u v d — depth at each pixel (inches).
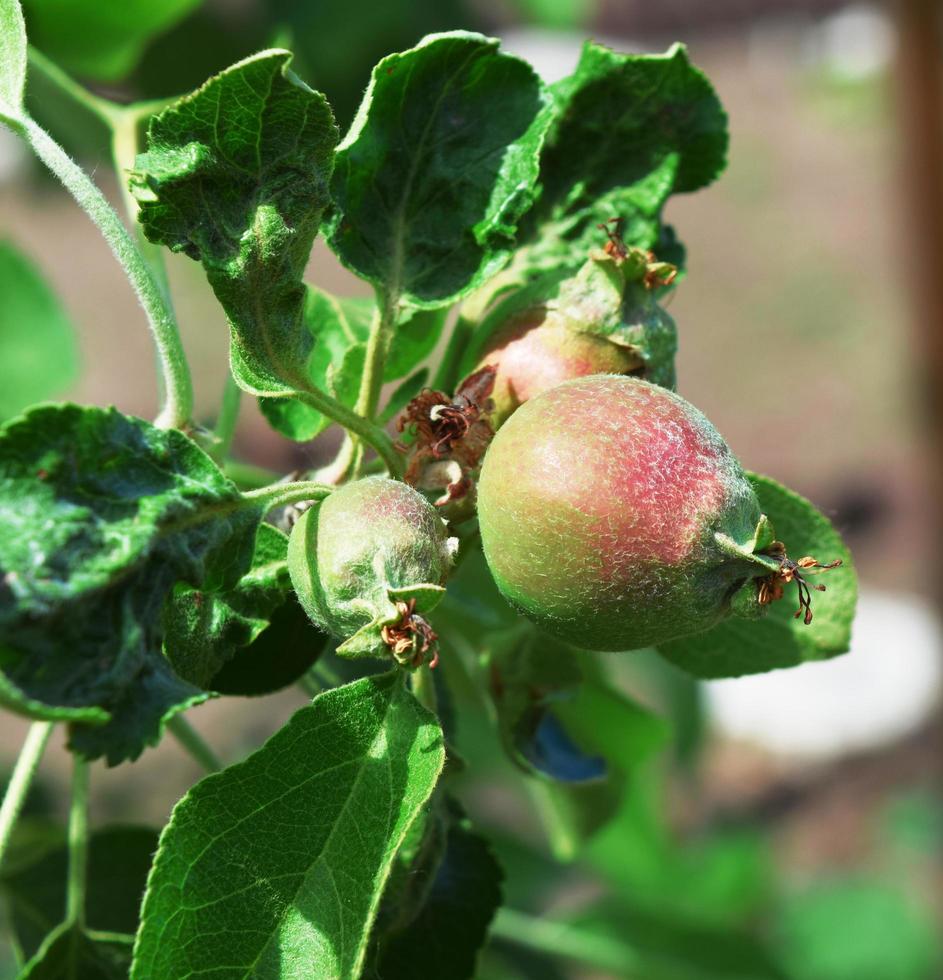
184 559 6.1
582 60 8.0
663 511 6.1
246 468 9.2
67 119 10.7
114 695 5.8
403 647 6.0
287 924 6.3
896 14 19.5
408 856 7.0
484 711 9.8
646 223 8.0
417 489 6.8
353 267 7.0
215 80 6.2
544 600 6.3
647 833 16.9
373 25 14.9
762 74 60.1
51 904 9.0
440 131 7.2
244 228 6.4
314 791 6.4
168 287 8.2
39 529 5.8
